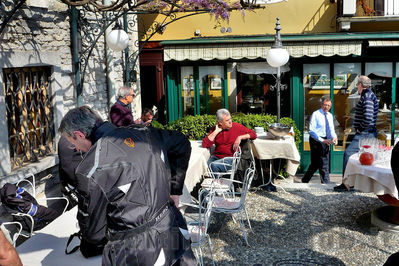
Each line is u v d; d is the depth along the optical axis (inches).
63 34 247.4
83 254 111.5
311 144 326.6
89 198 90.8
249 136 280.5
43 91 228.5
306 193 300.4
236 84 414.9
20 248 119.5
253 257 198.4
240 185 309.6
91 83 283.4
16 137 205.2
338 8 415.5
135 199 92.0
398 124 391.5
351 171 233.8
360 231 229.5
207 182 249.0
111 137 97.1
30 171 203.6
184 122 389.7
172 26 445.4
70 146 176.7
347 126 396.8
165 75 425.1
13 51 200.7
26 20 213.3
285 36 379.6
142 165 94.4
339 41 366.6
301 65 396.2
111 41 258.5
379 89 390.6
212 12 271.4
